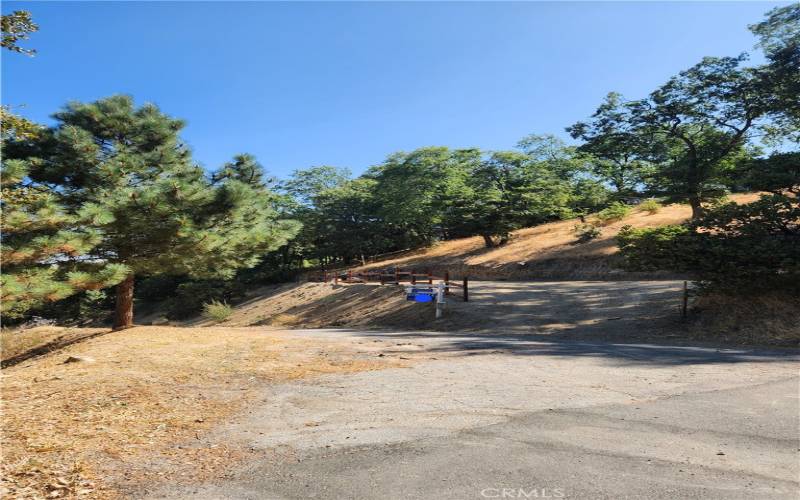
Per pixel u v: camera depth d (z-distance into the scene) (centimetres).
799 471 394
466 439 499
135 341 1436
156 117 1978
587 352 1039
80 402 717
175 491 408
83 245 1235
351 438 523
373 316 2331
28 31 960
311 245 5688
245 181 2262
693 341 1195
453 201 4406
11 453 503
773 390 648
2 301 1123
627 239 1596
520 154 4381
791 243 1291
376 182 5919
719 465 410
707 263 1351
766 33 2802
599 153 3625
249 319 3478
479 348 1148
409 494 378
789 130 2988
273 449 503
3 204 1198
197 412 656
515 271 3353
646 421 534
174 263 1869
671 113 3078
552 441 482
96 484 425
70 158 1684
